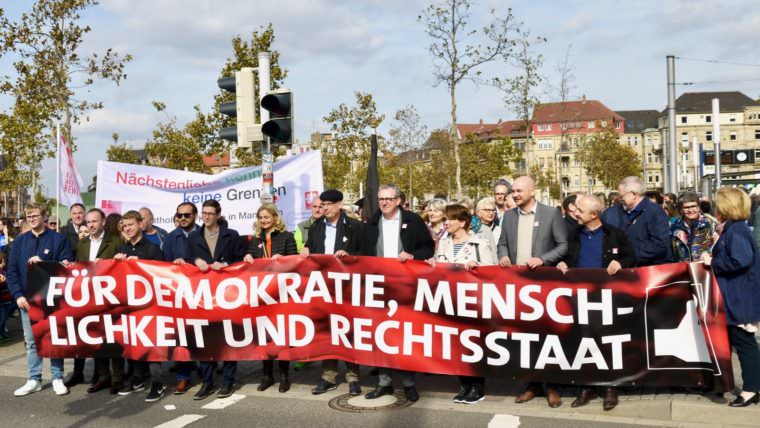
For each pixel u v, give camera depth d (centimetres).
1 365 912
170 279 730
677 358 610
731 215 602
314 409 659
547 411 631
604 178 6512
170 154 2817
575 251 651
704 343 604
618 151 6366
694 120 11200
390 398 690
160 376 724
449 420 609
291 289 706
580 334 628
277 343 710
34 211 763
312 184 1133
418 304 669
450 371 661
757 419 579
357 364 708
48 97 2006
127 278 739
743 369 599
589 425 586
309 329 704
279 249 755
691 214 781
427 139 5284
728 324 600
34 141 2347
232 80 916
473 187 6556
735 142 11156
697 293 603
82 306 747
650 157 11988
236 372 835
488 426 589
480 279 652
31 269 757
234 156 2369
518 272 642
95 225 791
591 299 625
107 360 766
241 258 764
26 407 696
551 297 634
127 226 743
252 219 1139
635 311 616
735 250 586
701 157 2231
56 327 753
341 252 691
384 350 679
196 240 742
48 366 912
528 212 677
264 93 904
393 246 701
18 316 1416
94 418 650
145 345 730
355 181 5153
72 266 751
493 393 700
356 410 650
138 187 1134
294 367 845
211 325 720
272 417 635
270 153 907
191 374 829
